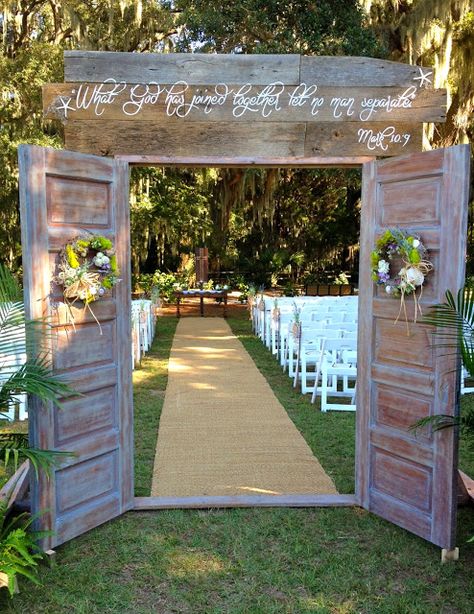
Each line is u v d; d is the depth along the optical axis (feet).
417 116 12.94
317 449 17.56
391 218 12.30
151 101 12.64
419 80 12.93
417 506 11.84
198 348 37.81
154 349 37.60
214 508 13.34
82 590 10.03
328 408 21.99
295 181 78.69
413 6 44.98
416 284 11.36
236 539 11.79
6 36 50.21
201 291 55.77
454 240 10.79
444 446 11.09
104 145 12.65
